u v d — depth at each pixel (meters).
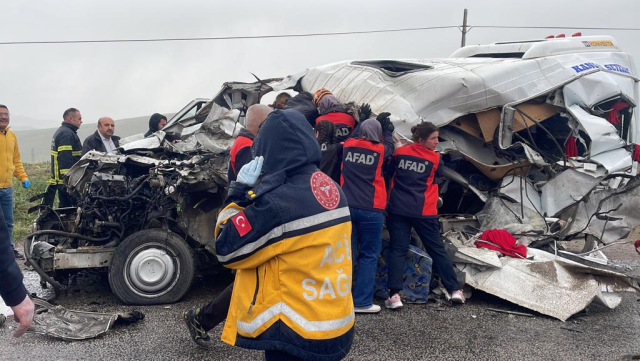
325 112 5.89
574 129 6.55
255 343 2.49
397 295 5.31
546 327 4.80
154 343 4.32
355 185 5.11
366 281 5.13
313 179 2.62
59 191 7.74
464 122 6.40
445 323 4.90
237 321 2.60
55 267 5.38
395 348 4.27
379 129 5.20
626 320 5.04
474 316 5.09
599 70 6.73
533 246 6.08
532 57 6.66
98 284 6.20
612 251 8.39
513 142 6.78
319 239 2.52
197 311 4.09
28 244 5.43
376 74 6.79
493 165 6.45
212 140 6.00
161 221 5.61
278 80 7.98
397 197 5.39
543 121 6.96
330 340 2.48
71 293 5.80
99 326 4.57
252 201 2.56
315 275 2.50
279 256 2.49
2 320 4.69
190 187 5.42
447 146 6.29
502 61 6.61
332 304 2.52
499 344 4.38
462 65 6.61
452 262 5.75
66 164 7.67
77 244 5.71
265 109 4.28
